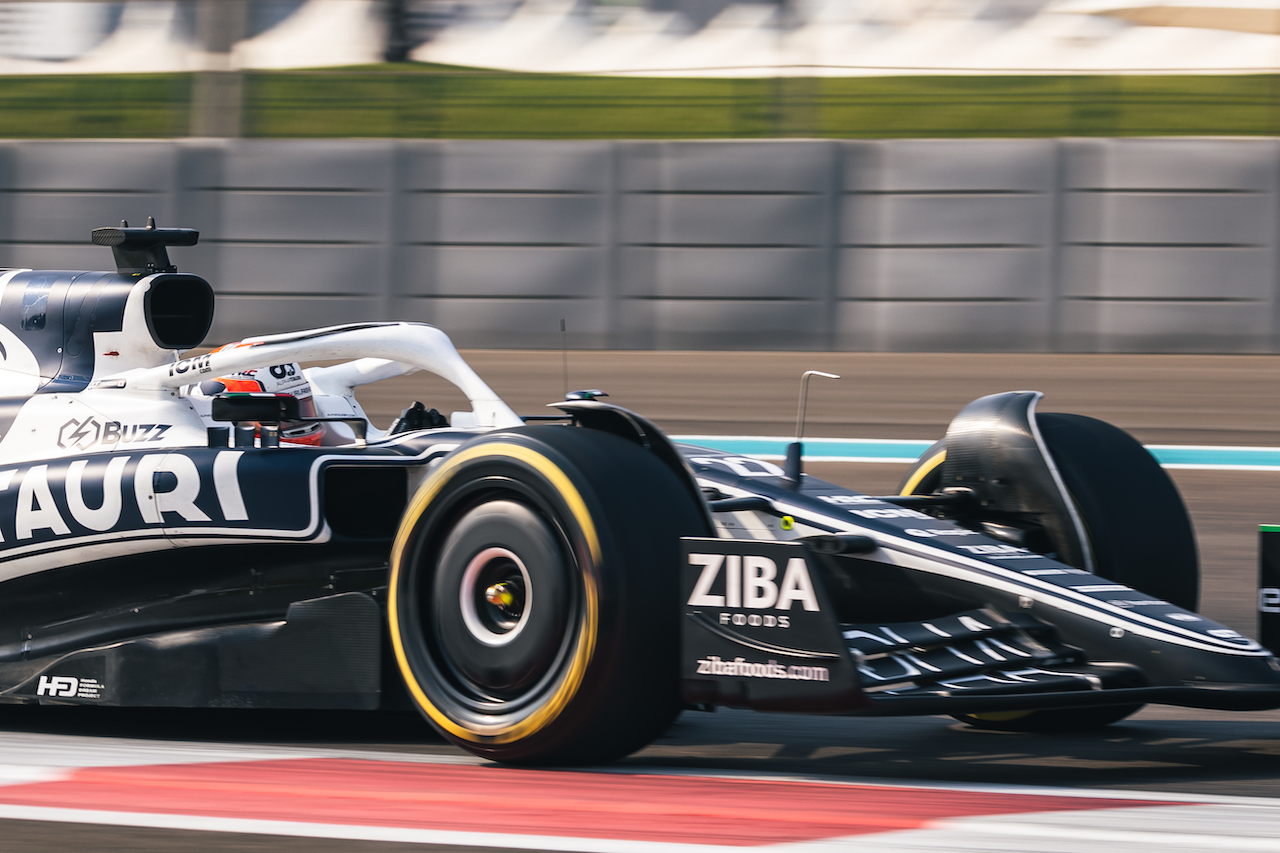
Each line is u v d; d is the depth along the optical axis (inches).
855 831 343.6
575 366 1673.2
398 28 2253.9
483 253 1823.3
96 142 1886.1
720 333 1775.3
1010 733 522.9
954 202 1726.1
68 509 499.2
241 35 2170.3
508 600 413.7
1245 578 824.9
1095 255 1700.3
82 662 500.1
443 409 1438.2
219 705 477.1
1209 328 1680.6
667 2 2199.8
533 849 332.2
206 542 480.1
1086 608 440.5
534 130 2174.0
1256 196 1672.0
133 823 360.8
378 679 455.2
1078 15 2123.5
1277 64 2079.2
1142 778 438.3
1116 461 531.2
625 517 402.0
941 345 1729.8
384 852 333.4
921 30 2154.3
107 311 550.3
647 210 1787.6
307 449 479.8
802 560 388.5
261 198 1859.0
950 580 453.7
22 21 2332.7
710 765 452.8
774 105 2071.9
